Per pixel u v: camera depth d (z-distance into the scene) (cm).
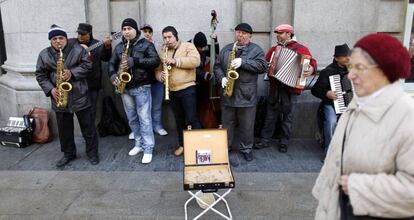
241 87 500
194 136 364
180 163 514
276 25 608
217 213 363
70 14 603
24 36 608
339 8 590
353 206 181
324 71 504
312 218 370
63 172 485
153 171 488
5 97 665
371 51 174
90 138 509
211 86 568
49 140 603
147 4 621
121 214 379
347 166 189
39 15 600
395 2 607
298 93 529
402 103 175
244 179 461
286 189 434
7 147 582
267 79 563
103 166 506
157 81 575
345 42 600
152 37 588
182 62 495
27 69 608
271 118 564
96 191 431
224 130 367
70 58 473
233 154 549
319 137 559
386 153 175
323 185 212
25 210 389
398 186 170
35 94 614
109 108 619
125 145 586
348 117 197
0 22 745
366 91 181
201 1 617
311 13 591
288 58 511
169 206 396
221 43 628
